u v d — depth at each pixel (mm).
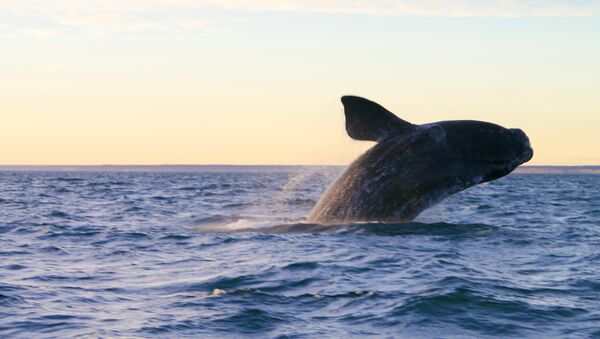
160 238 25062
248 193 66812
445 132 20953
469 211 40094
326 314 13641
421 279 16719
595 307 14305
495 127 20922
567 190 88250
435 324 12969
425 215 26750
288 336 12125
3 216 35531
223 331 12398
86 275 17875
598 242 24375
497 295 15094
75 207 43719
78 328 12547
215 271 18016
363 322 13062
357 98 20578
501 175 20641
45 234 27031
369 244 20766
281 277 17047
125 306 14234
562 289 16047
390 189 21344
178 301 14664
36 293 15508
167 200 53031
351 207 22203
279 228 24109
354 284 16266
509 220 33906
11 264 19719
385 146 21562
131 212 39062
